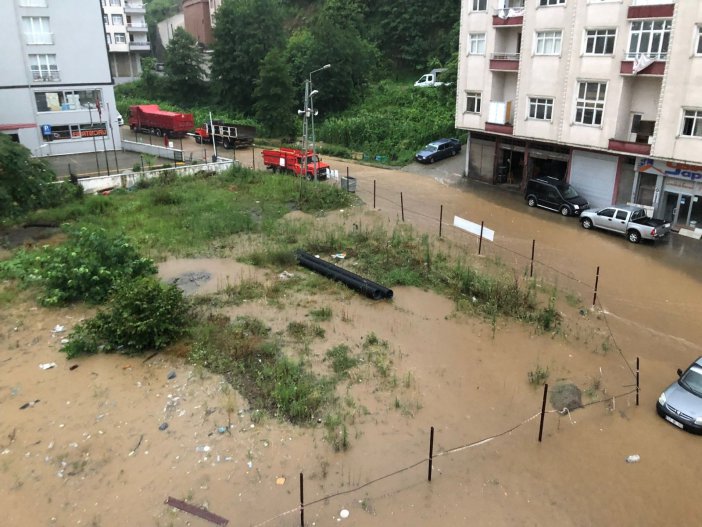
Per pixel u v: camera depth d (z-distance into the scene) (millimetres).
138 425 11898
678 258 22734
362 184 35625
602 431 12258
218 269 20875
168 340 14906
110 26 77875
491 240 23578
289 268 21109
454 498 10266
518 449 11578
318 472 10742
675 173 25188
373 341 15602
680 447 11789
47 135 42500
